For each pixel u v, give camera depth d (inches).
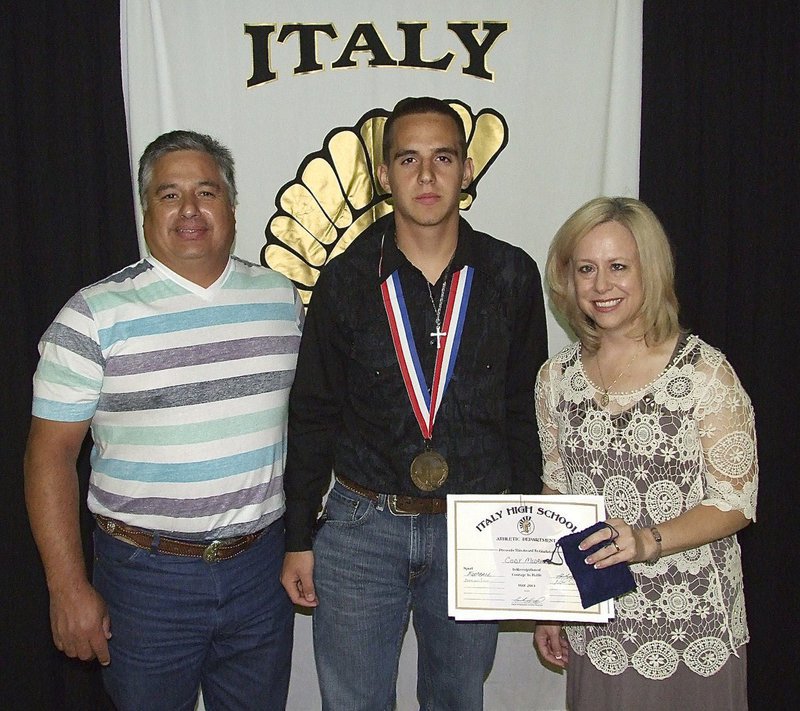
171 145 68.0
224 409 67.1
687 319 93.5
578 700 64.5
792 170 92.0
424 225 67.0
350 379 72.0
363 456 70.8
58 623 64.8
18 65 86.8
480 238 72.7
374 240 72.5
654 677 59.7
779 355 93.8
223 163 69.8
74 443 66.1
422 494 68.9
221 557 68.6
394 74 90.4
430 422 68.9
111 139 87.6
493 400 70.1
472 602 62.0
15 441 90.3
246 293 70.4
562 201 92.4
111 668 69.5
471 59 90.4
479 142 91.4
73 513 65.6
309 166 91.1
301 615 99.2
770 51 90.7
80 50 87.0
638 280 58.8
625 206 59.9
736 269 92.9
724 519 57.0
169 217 65.8
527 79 90.8
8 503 90.8
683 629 59.1
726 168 91.4
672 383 58.2
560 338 94.7
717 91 90.7
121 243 88.9
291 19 89.2
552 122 91.4
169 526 66.7
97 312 64.5
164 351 65.4
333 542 72.1
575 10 90.1
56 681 94.0
